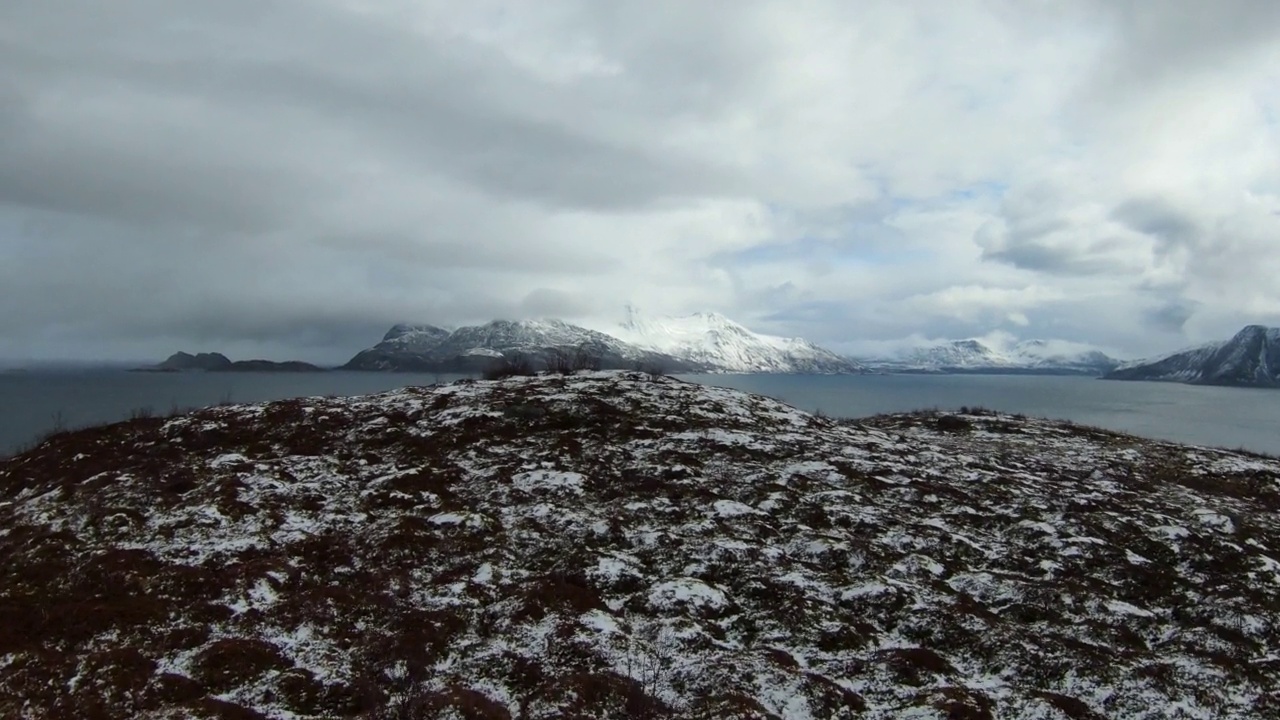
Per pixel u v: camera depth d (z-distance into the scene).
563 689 12.74
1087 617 16.95
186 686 12.79
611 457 27.12
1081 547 20.84
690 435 29.70
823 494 23.73
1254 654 15.86
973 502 24.45
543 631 15.01
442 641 14.80
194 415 31.78
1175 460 36.31
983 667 14.70
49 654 13.62
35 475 25.61
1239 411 148.88
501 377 43.94
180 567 17.30
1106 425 105.81
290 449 27.67
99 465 25.64
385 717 12.12
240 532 19.59
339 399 35.81
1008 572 19.48
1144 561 20.56
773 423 33.78
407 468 25.12
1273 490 32.09
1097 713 13.02
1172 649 15.63
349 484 24.08
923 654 14.67
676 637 14.98
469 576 17.75
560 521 21.25
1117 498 27.00
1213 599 18.11
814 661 14.67
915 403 149.75
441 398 34.78
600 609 16.34
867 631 15.78
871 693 13.61
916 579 18.28
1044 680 14.14
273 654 13.99
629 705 12.51
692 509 22.53
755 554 19.03
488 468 25.73
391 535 19.42
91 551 18.42
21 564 17.75
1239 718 12.99
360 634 15.02
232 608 15.68
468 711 12.09
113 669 13.00
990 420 46.50
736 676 13.51
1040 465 32.53
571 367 50.50
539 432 29.97
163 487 22.62
